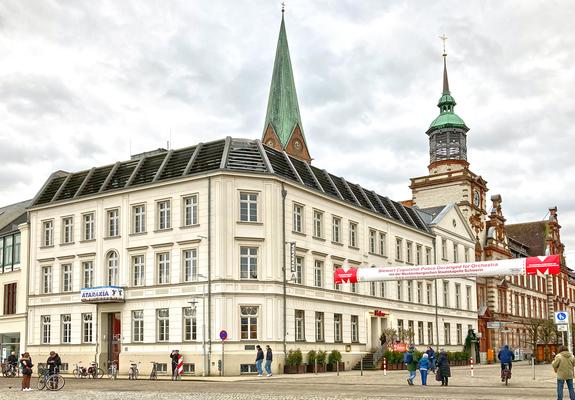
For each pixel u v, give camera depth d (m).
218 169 48.06
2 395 29.45
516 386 33.66
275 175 49.09
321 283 54.59
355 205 59.81
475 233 88.00
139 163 53.94
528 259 41.59
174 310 48.81
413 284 69.62
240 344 46.62
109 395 28.77
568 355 22.53
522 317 98.25
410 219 71.25
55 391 32.16
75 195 55.81
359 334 58.81
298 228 52.34
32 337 56.59
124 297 51.28
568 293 122.06
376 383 36.56
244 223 48.09
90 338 53.03
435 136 92.94
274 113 94.31
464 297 80.62
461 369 59.53
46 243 57.59
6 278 61.06
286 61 95.19
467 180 87.75
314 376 44.72
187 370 47.31
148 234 51.00
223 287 46.88
